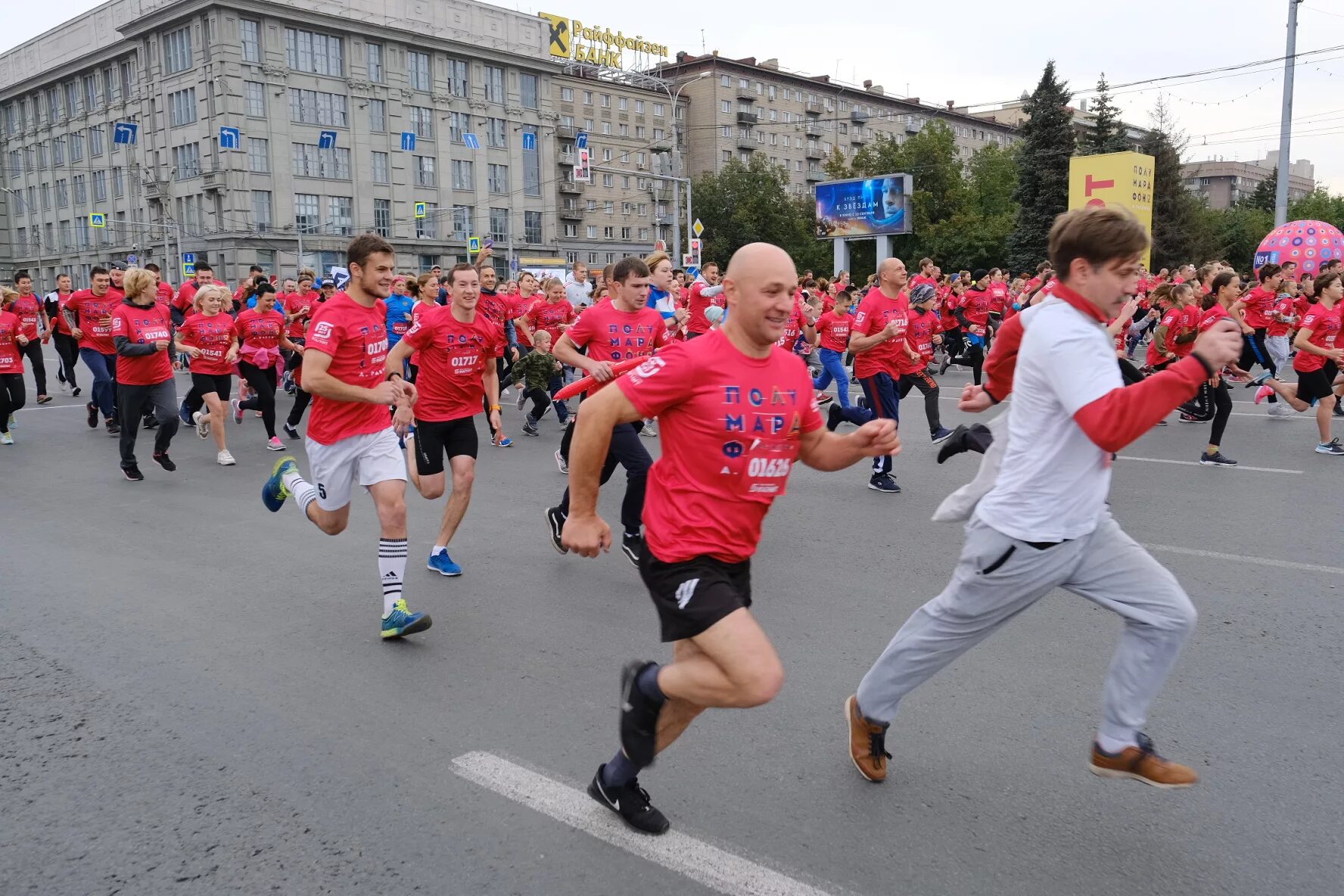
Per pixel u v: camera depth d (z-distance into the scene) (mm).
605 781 3008
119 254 66312
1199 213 55406
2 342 10625
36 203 74062
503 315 13344
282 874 2785
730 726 3709
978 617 2959
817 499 7785
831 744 3551
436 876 2758
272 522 7211
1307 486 7922
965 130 107938
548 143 72938
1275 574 5539
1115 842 2895
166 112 60125
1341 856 2811
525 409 14117
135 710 3926
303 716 3852
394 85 62969
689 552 2709
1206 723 3668
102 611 5188
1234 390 14938
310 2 58438
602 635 4762
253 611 5160
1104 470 2826
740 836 2939
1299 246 24406
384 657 4488
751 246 2629
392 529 4715
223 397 11094
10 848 2943
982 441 3092
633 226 83312
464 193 67688
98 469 9406
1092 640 4531
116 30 62594
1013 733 3613
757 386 2658
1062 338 2635
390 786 3281
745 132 87875
